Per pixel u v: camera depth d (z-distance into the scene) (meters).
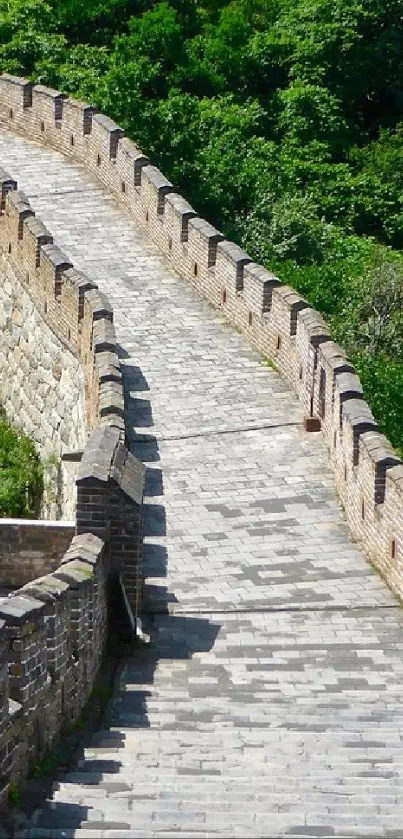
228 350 37.34
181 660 26.02
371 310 42.66
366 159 53.66
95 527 26.61
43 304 38.69
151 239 42.47
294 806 19.45
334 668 25.84
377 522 29.02
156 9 56.78
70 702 22.94
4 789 19.20
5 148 48.62
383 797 19.95
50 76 52.12
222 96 54.53
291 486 32.09
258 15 58.81
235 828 18.58
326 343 33.81
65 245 42.41
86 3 57.00
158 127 48.91
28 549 28.62
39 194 45.31
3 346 42.19
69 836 18.22
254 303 37.44
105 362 32.19
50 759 21.33
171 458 33.00
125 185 44.22
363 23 57.66
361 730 23.22
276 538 30.23
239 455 33.16
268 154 51.53
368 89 57.38
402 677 25.56
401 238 51.94
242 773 21.08
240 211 48.34
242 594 28.25
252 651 26.39
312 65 56.69
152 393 35.50
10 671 20.25
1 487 38.38
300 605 27.97
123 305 39.34
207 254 39.44
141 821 18.78
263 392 35.62
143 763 21.42
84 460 27.17
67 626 22.64
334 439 32.28
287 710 24.06
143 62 53.16
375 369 38.47
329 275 44.16
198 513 31.00
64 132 47.78
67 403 36.81
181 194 48.00
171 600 27.95
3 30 55.16
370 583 28.73
